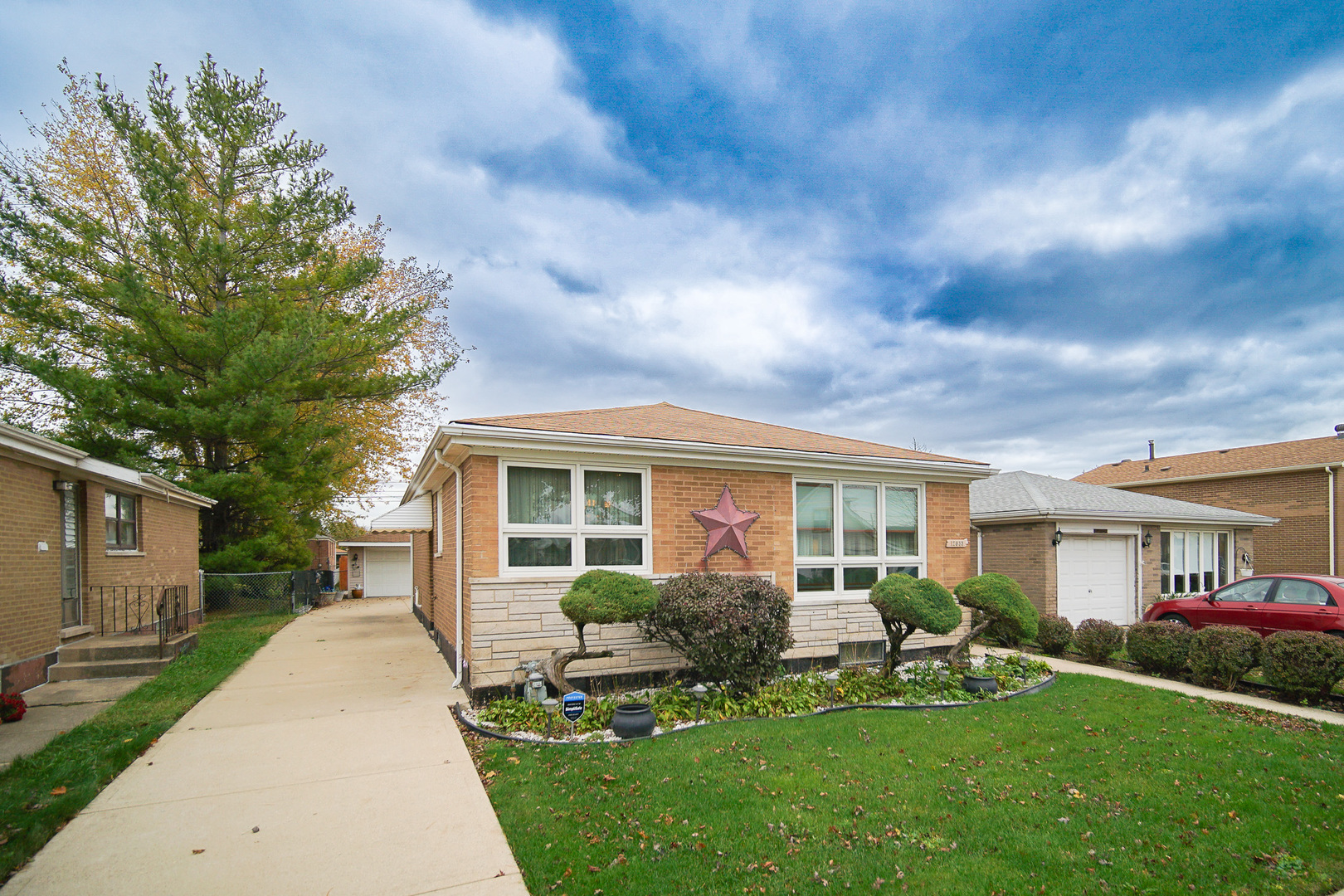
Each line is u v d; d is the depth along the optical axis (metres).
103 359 16.59
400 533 32.06
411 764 5.48
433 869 3.78
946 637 10.64
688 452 8.60
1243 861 3.89
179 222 16.83
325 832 4.24
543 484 8.10
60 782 4.98
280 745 5.98
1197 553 16.62
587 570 8.13
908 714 6.95
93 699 7.76
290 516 20.06
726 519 8.84
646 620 7.67
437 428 7.48
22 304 14.82
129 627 11.81
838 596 9.77
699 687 7.45
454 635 9.28
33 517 8.59
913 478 10.62
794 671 9.25
